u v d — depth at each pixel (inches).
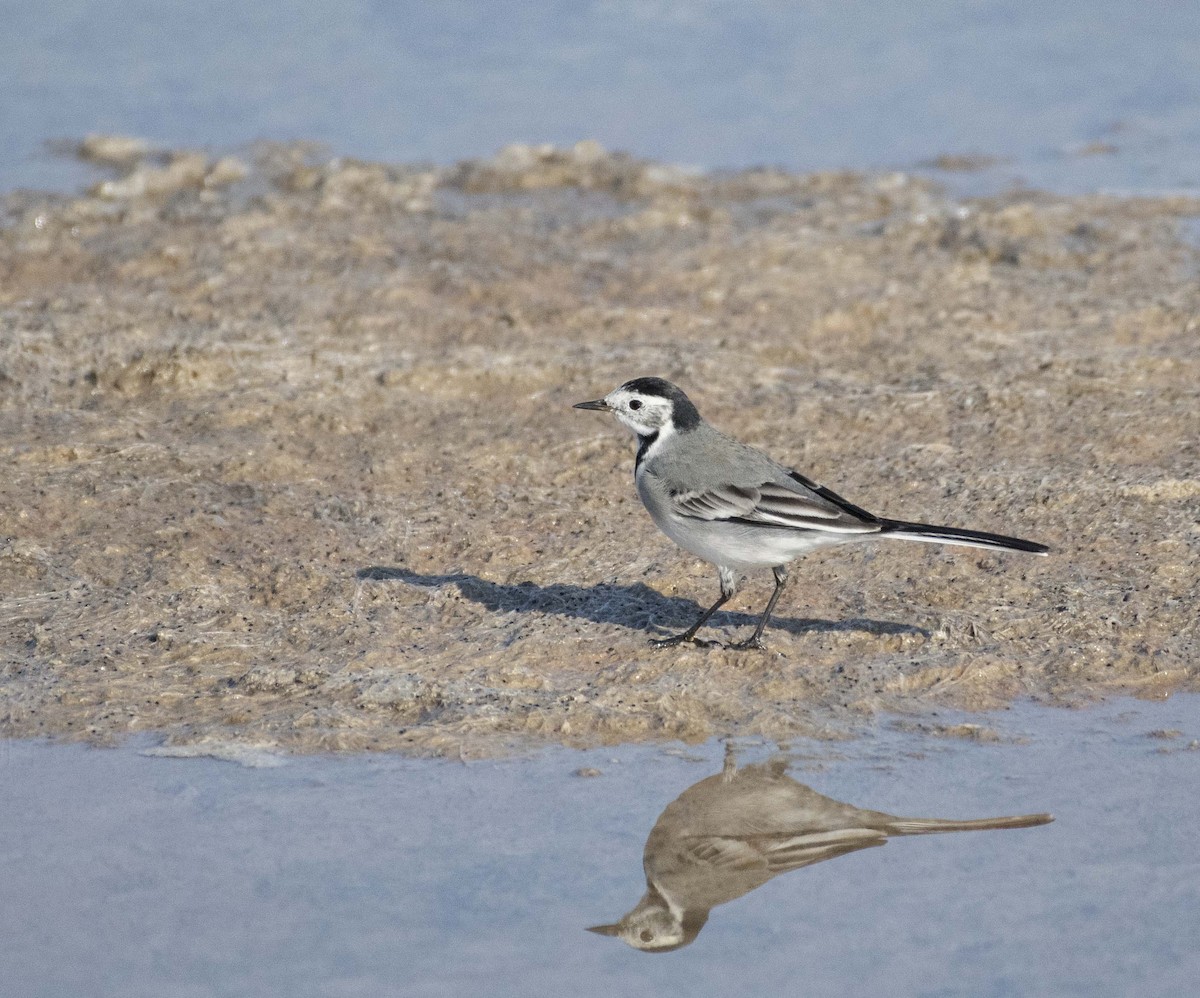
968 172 1003.3
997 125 1088.8
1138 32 1249.4
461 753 427.5
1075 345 716.7
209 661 478.9
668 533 487.2
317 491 587.5
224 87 1144.2
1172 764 418.0
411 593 520.1
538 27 1274.6
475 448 627.2
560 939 339.9
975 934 341.1
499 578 533.6
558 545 556.4
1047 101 1131.3
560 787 409.7
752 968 329.4
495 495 590.9
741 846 380.2
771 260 834.2
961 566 530.0
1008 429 628.1
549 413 658.8
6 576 521.3
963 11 1304.1
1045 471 587.8
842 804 399.5
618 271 821.2
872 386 679.7
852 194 957.2
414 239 865.5
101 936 338.6
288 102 1120.2
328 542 551.8
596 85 1162.6
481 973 326.3
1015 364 695.1
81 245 840.3
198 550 540.1
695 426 489.4
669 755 428.1
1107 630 488.4
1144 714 448.5
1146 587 509.7
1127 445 609.6
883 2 1322.6
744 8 1311.5
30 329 711.7
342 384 671.1
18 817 390.6
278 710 450.6
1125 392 657.6
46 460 593.9
